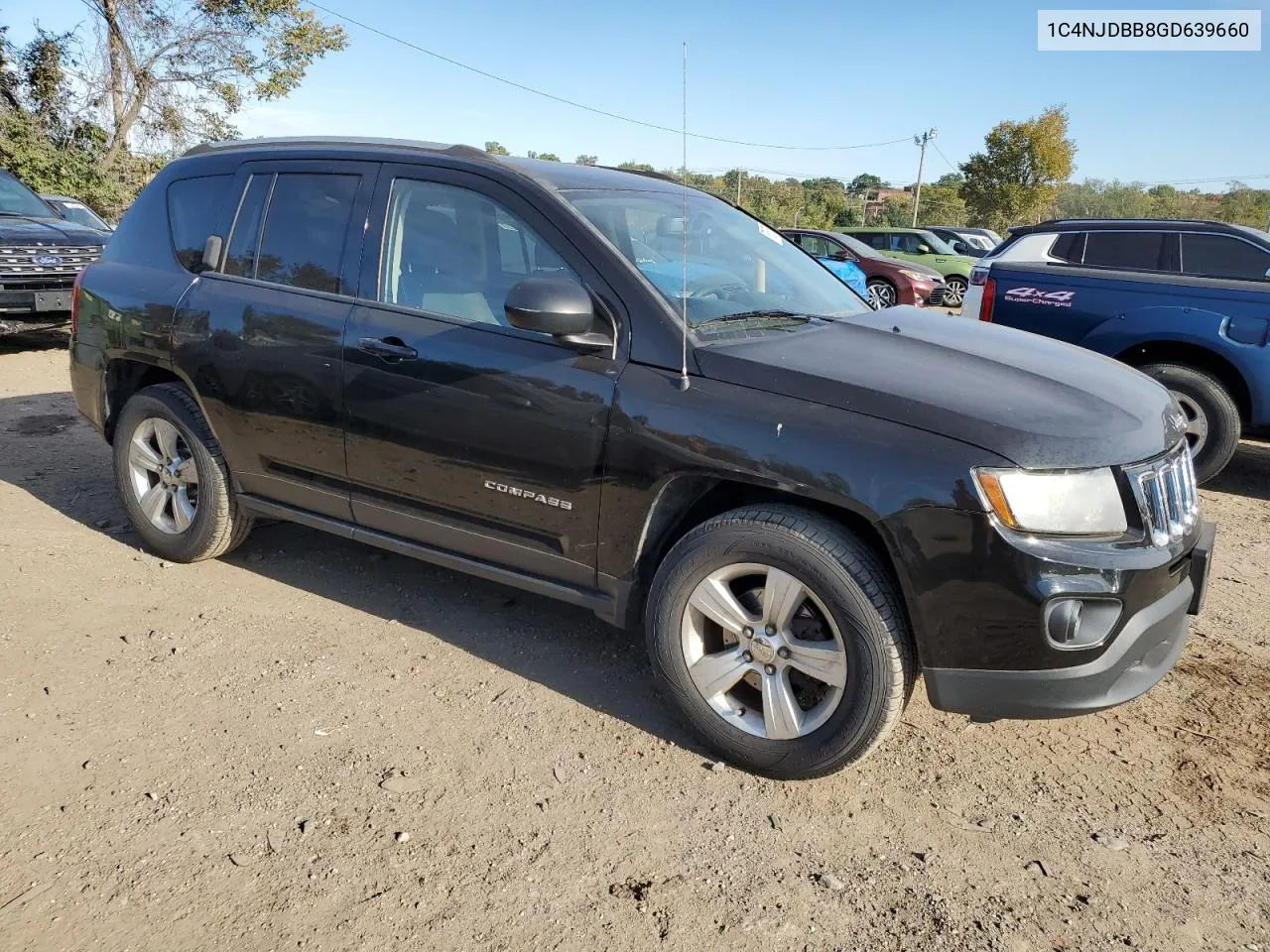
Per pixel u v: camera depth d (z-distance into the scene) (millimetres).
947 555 2459
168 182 4219
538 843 2541
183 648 3490
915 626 2557
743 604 2875
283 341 3568
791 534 2641
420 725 3072
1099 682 2508
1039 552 2406
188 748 2889
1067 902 2395
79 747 2863
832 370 2754
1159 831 2680
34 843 2451
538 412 2996
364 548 4508
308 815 2607
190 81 24859
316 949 2156
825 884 2432
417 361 3229
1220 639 3879
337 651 3527
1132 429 2656
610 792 2770
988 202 42062
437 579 4191
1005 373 2893
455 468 3217
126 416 4195
